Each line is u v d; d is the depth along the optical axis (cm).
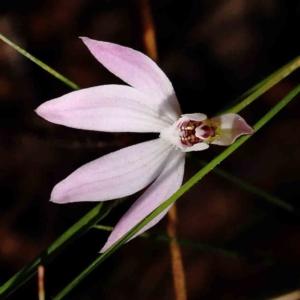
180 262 18
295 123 22
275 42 22
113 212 21
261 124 16
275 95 22
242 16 22
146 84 16
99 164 16
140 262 21
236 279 21
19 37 22
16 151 21
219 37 22
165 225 21
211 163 16
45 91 21
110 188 16
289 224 21
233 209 21
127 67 16
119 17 22
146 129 16
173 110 16
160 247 21
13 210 21
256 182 21
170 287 21
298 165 21
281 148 22
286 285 21
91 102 16
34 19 22
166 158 16
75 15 22
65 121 16
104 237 21
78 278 16
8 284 16
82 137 18
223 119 16
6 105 21
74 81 22
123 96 16
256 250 21
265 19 22
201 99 22
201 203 21
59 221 21
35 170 21
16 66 21
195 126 16
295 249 21
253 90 17
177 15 22
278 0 22
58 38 22
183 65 22
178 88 22
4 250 21
